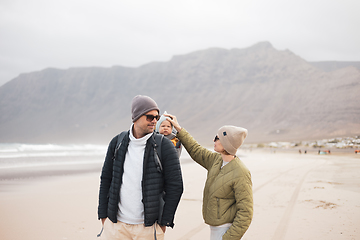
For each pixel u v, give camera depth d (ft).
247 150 372.38
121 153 8.33
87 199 25.41
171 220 8.07
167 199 8.14
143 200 7.93
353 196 25.73
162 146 8.30
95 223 17.43
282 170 59.06
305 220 18.02
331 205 22.08
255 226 16.80
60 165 64.85
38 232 15.56
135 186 8.13
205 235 15.24
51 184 35.76
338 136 618.44
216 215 8.46
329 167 69.41
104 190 8.68
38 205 22.63
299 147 433.07
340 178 41.06
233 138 8.29
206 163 9.85
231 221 8.39
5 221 17.72
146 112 8.02
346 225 16.72
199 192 28.76
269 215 19.44
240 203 8.08
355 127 648.79
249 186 8.24
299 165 80.69
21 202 23.80
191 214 19.77
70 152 128.36
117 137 8.75
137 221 8.10
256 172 53.52
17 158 79.77
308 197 25.64
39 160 76.95
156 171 8.11
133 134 8.55
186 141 10.25
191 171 54.80
